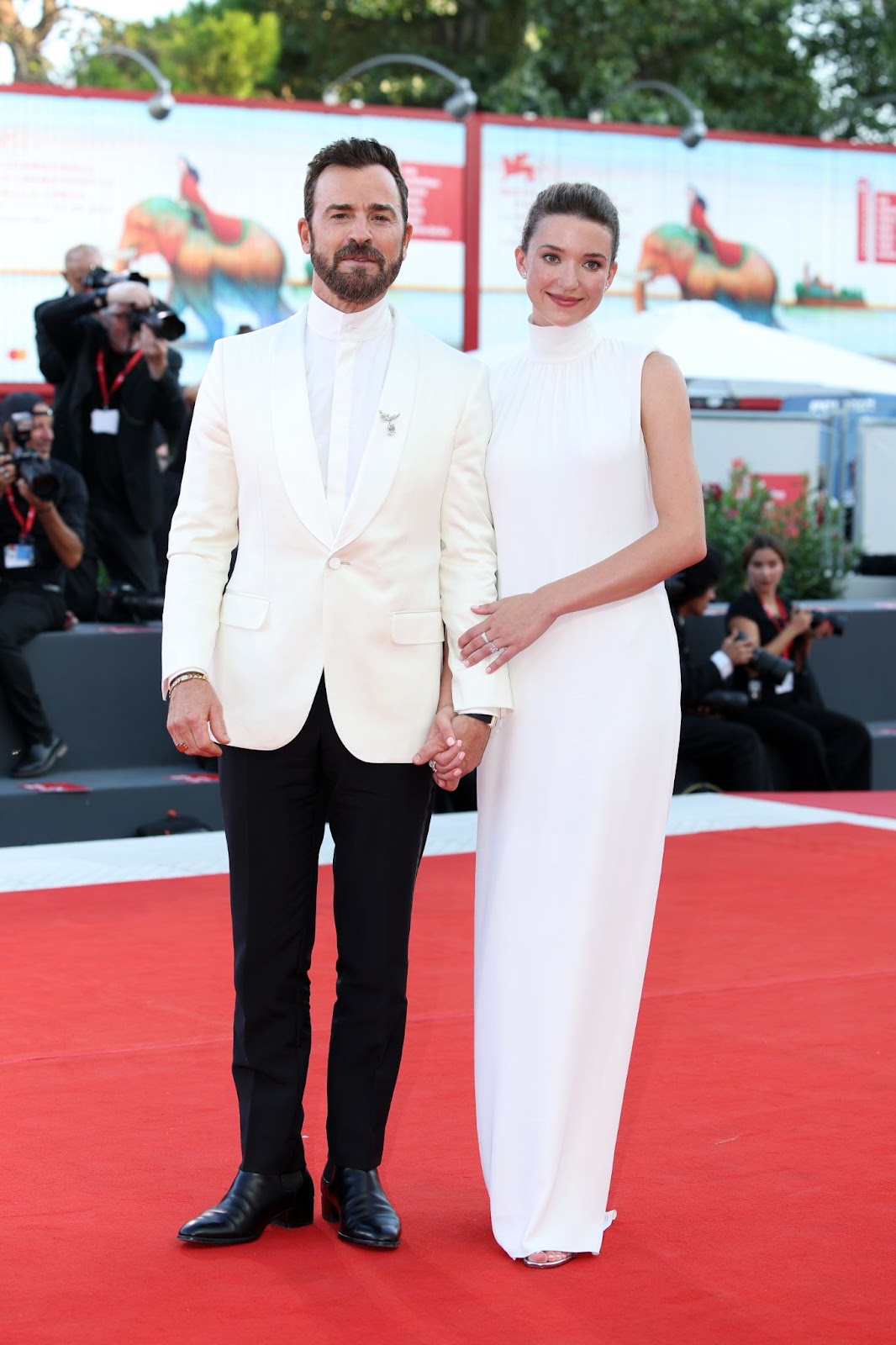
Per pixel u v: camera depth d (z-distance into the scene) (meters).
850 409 12.44
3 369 13.38
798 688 8.42
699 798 7.50
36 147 13.33
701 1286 2.47
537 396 2.72
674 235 15.65
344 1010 2.70
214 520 2.73
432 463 2.65
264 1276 2.50
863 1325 2.33
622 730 2.63
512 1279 2.50
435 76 25.78
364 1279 2.50
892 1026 3.94
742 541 10.02
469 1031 3.85
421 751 2.62
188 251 13.86
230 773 2.69
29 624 7.10
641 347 2.70
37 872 5.74
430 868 5.87
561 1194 2.60
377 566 2.63
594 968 2.63
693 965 4.52
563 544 2.67
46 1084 3.43
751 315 16.00
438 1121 3.23
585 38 24.53
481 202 14.77
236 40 27.06
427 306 14.75
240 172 13.95
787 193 15.99
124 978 4.31
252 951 2.68
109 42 27.45
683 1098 3.39
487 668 2.61
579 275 2.67
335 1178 2.70
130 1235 2.66
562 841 2.63
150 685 7.48
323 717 2.64
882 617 9.41
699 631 8.73
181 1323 2.32
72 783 6.95
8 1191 2.84
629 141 15.37
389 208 2.60
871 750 8.37
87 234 13.56
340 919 2.70
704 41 25.36
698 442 11.00
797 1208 2.80
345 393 2.65
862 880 5.69
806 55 27.66
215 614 2.71
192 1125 3.19
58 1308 2.37
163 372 8.02
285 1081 2.69
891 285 16.41
